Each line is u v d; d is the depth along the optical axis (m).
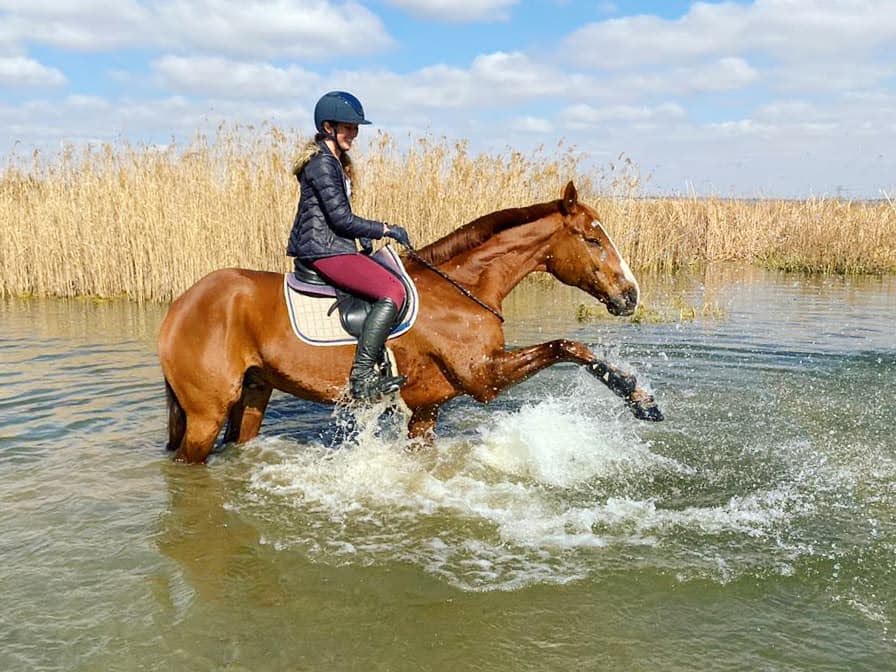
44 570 3.50
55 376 7.24
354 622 3.15
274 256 12.85
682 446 5.34
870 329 10.05
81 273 13.27
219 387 4.54
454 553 3.78
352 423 5.78
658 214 19.53
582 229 4.93
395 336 4.54
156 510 4.22
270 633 3.05
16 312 11.59
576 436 5.37
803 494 4.52
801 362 7.94
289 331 4.50
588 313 11.16
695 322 10.71
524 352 4.72
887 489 4.58
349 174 4.66
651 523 4.12
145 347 8.76
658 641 3.03
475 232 4.88
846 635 3.06
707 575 3.54
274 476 4.79
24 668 2.76
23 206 13.71
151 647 2.93
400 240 4.48
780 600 3.33
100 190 13.26
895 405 6.30
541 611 3.25
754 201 22.34
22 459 4.95
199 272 12.56
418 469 4.95
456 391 4.84
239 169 12.86
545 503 4.42
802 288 15.12
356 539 3.92
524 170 15.54
